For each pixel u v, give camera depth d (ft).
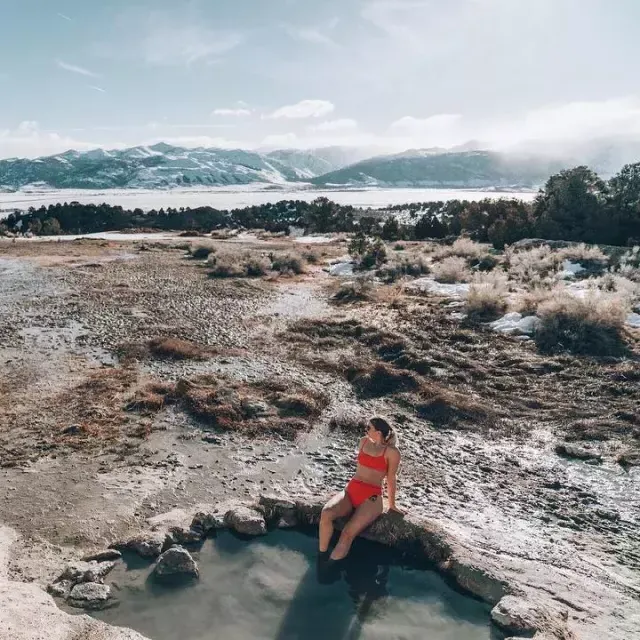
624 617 16.25
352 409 34.83
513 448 29.96
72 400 34.42
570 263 87.66
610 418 33.42
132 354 44.55
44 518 21.47
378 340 50.14
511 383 39.68
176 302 67.26
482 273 81.56
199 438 29.81
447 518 22.48
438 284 78.43
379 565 19.07
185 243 139.13
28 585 16.65
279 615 16.30
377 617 16.35
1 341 48.14
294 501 21.85
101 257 107.96
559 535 21.68
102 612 16.21
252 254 104.27
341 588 17.71
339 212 244.42
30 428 30.12
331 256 119.75
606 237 113.39
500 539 20.94
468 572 17.79
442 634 15.64
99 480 24.79
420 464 27.76
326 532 19.44
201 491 24.21
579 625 15.60
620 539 21.65
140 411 32.94
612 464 28.07
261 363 44.01
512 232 123.75
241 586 17.63
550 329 49.78
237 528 20.70
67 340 49.14
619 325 50.47
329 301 70.44
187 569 18.07
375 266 97.19
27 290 72.18
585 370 41.63
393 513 20.53
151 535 19.66
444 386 39.01
